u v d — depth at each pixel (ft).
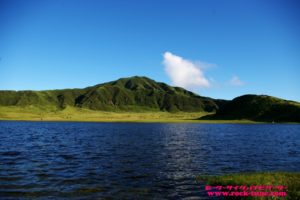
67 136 327.88
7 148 205.36
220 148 214.48
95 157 164.55
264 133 399.24
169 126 602.44
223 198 84.43
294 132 424.46
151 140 278.67
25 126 556.51
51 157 163.63
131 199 83.61
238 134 377.30
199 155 174.81
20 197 84.17
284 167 135.23
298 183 88.89
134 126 595.88
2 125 579.89
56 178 108.88
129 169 127.95
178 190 92.79
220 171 124.36
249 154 181.06
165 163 144.56
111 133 379.96
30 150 195.93
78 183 101.35
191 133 388.57
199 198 84.64
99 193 89.20
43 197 84.43
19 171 120.98
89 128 508.53
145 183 101.96
